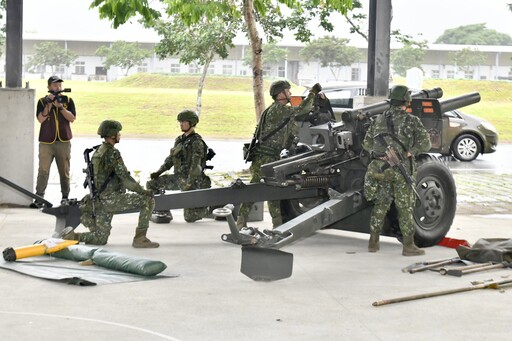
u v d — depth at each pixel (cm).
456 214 1242
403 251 895
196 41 2272
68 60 6931
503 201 1403
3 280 740
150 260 769
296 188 948
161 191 957
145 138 3212
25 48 7262
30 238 964
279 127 996
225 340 562
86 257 811
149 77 5878
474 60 6831
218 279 759
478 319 623
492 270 809
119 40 6812
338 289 721
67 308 641
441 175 948
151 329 586
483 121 2205
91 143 2738
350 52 6481
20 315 618
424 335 578
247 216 1023
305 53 6481
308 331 586
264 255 750
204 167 1082
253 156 1012
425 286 737
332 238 1004
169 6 1411
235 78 5959
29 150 1223
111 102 4466
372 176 888
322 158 956
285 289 720
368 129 906
